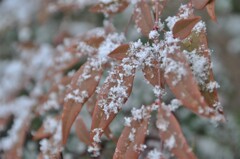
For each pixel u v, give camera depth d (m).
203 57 0.40
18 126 0.69
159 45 0.40
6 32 1.04
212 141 0.88
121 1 0.50
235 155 0.88
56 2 0.80
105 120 0.40
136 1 0.45
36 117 0.74
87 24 0.96
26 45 0.87
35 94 0.71
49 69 0.64
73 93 0.44
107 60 0.45
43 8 0.82
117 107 0.40
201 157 0.86
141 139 0.38
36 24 1.01
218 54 1.08
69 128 0.43
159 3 0.45
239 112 0.97
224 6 0.97
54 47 0.84
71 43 0.62
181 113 0.85
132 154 0.38
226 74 1.02
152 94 0.80
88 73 0.45
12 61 0.99
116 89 0.40
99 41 0.50
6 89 0.86
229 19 1.08
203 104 0.36
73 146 0.75
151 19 0.45
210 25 1.05
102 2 0.50
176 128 0.36
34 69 0.85
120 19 0.88
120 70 0.40
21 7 0.99
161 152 0.39
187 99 0.36
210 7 0.42
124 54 0.41
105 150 0.66
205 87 0.40
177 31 0.40
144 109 0.38
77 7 0.76
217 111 0.39
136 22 0.45
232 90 1.01
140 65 0.40
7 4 1.01
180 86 0.36
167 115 0.37
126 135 0.38
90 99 0.50
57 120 0.56
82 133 0.52
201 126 0.85
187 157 0.35
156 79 0.39
